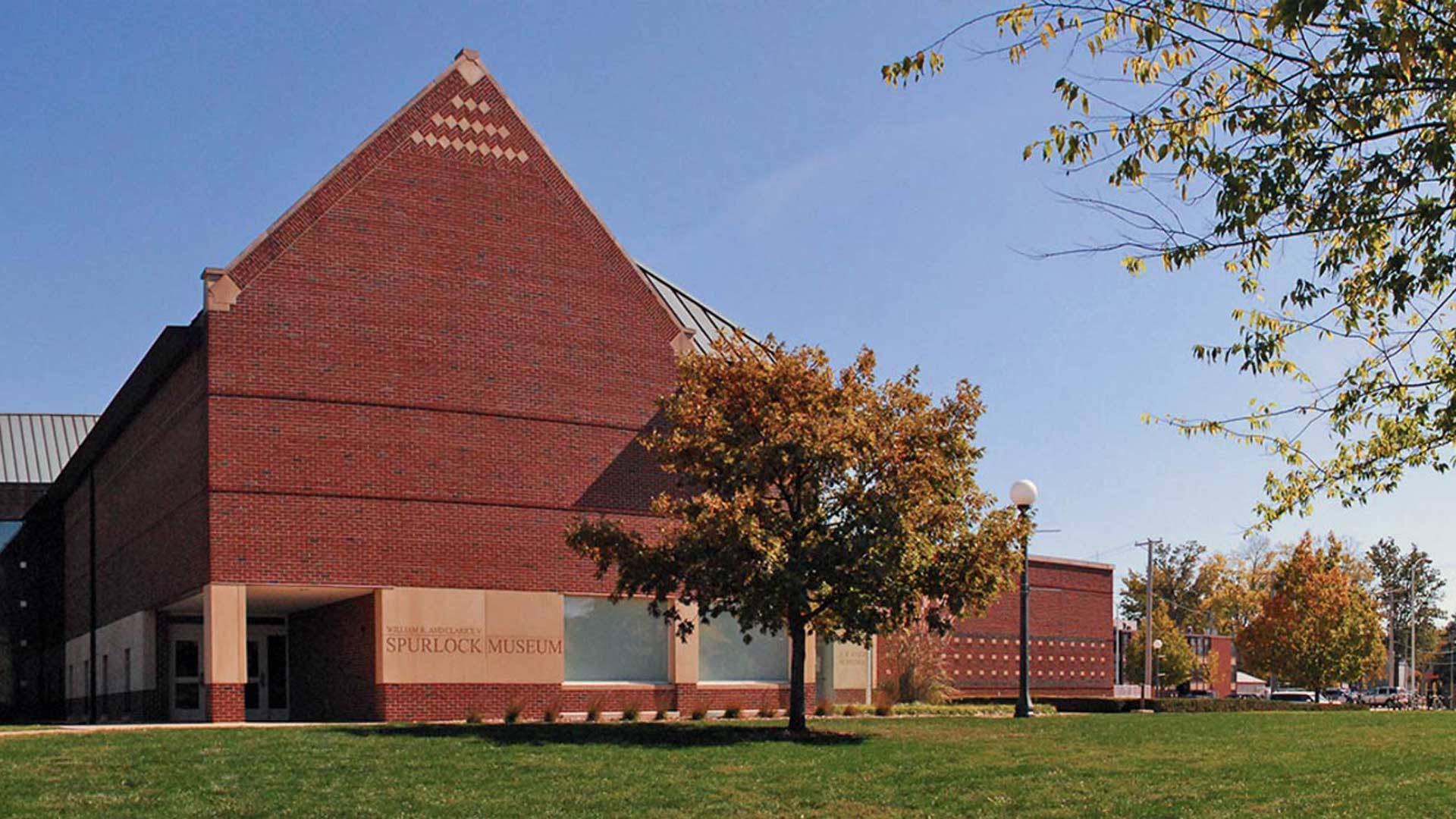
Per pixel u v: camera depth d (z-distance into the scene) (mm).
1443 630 125250
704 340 38312
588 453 32594
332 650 32656
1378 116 9180
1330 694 85625
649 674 33281
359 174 30641
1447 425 10500
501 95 32688
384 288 30562
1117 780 19172
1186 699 39344
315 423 29500
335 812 16391
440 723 27469
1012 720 30203
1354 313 10828
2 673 48844
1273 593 56438
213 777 18578
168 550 32094
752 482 24641
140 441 36312
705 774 19531
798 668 25672
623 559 24984
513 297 32062
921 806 17312
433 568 30391
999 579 24672
